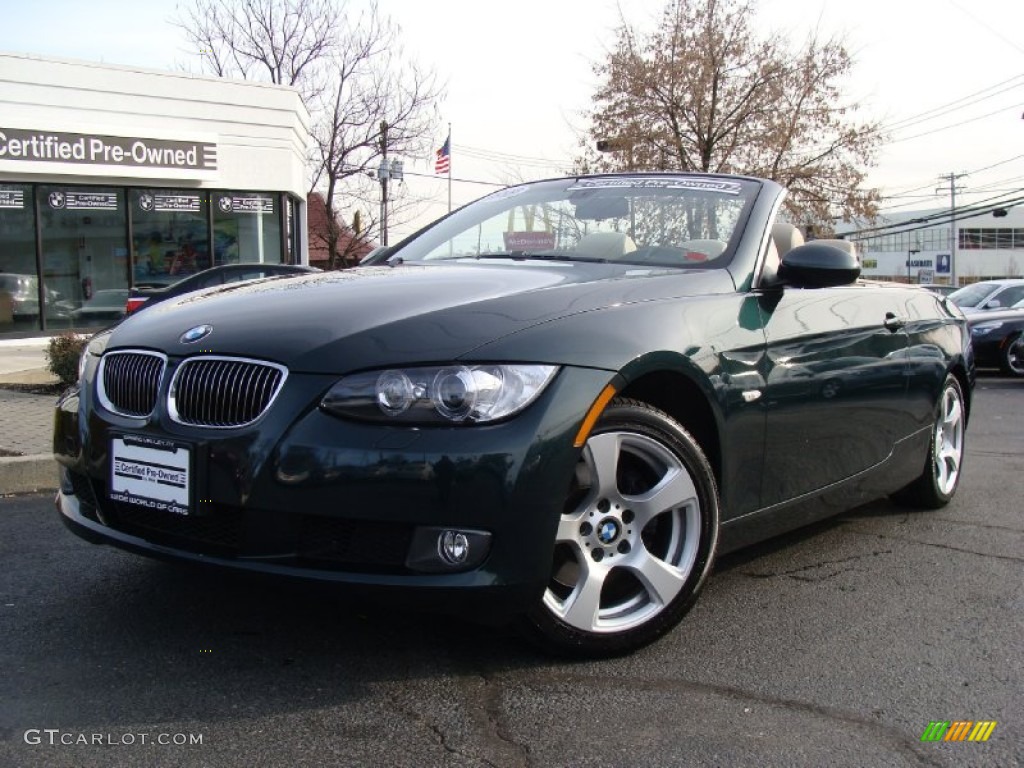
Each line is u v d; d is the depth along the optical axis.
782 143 23.08
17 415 7.32
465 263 3.59
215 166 17.73
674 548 2.98
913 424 4.36
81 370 3.20
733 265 3.40
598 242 3.72
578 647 2.79
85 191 16.80
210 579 3.57
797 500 3.53
